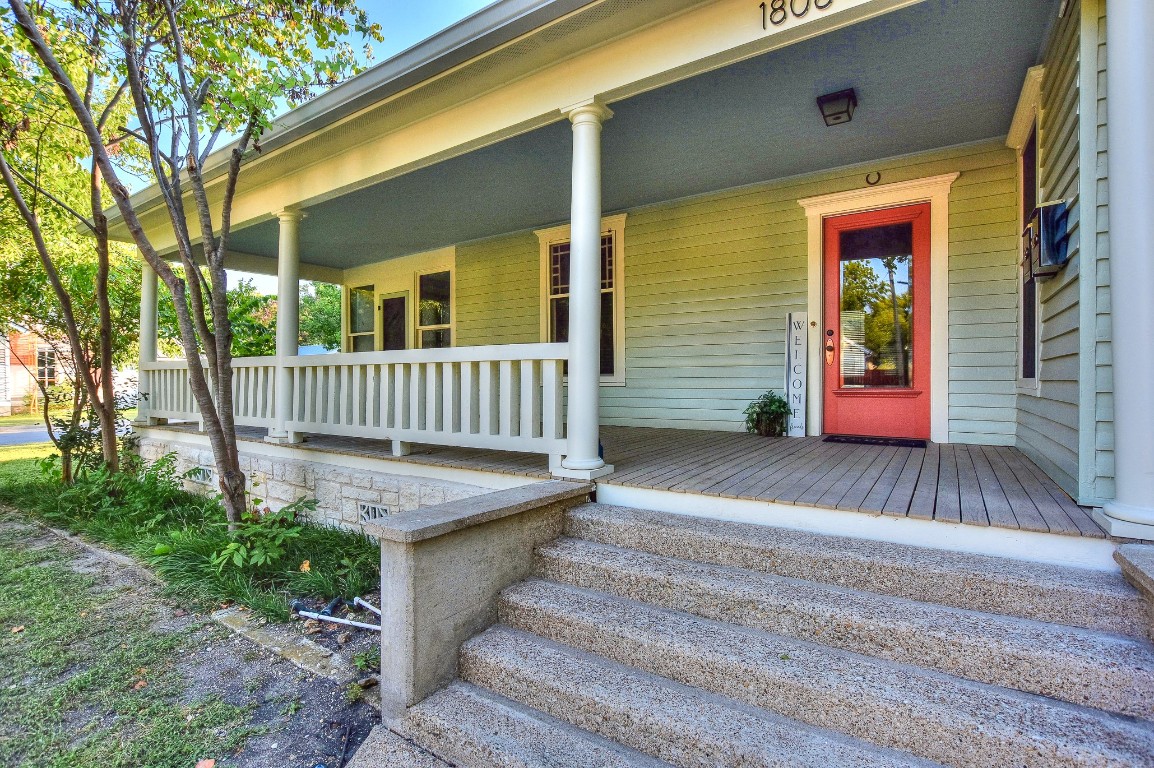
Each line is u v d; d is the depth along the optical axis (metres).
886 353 4.69
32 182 5.83
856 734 1.64
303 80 3.87
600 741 1.81
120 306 7.02
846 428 4.85
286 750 1.96
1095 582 1.79
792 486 2.77
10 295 6.14
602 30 2.88
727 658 1.84
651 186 5.27
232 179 3.95
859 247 4.79
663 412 5.78
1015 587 1.84
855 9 2.38
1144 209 1.82
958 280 4.36
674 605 2.23
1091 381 2.18
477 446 3.51
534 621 2.29
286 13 5.00
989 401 4.27
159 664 2.51
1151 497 1.83
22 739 1.99
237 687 2.33
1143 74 1.82
